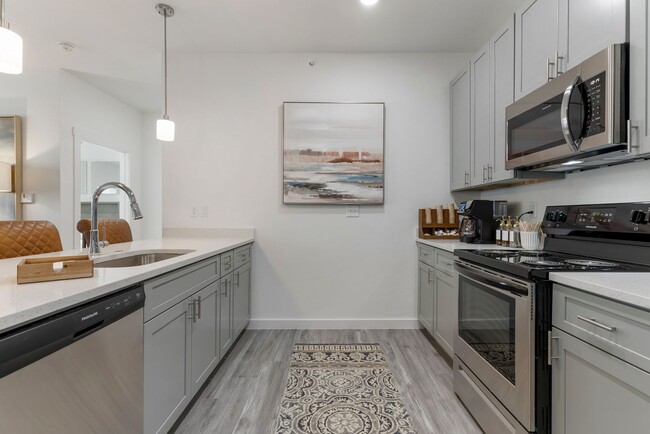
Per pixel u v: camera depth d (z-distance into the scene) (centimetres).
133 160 467
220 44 280
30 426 74
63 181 339
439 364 224
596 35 132
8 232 183
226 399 181
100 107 396
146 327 122
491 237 237
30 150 333
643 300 81
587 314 102
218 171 296
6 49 133
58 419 82
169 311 140
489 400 150
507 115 190
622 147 128
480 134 233
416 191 295
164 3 225
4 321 69
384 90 295
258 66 295
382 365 222
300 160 290
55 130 333
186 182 296
